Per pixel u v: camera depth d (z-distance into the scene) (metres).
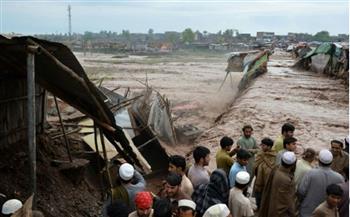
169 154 13.54
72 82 7.44
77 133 11.92
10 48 6.68
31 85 6.32
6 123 8.98
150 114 14.67
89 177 10.45
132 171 6.07
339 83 31.50
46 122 11.41
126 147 9.59
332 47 37.50
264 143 7.57
